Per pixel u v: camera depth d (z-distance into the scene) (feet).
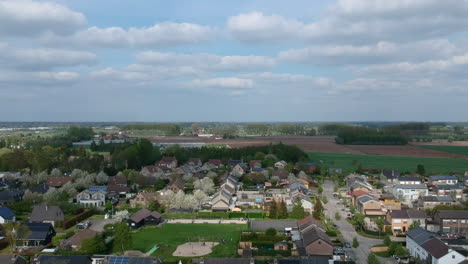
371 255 252.42
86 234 306.96
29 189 511.40
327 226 368.48
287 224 354.95
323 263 255.09
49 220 373.40
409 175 641.40
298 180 579.48
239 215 414.41
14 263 252.01
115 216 392.88
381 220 369.30
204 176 629.10
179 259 276.41
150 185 576.61
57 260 251.39
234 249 302.45
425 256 271.49
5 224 347.36
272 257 283.79
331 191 555.69
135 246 311.27
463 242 291.58
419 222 351.87
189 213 424.05
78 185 539.29
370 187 542.98
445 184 556.10
